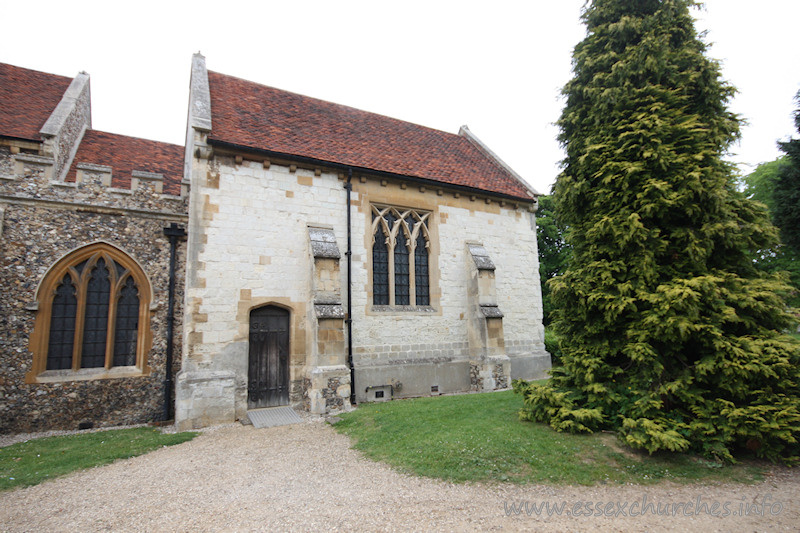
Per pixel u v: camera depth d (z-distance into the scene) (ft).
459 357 45.21
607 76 27.66
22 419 30.63
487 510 15.74
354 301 40.01
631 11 29.19
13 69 43.91
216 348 32.96
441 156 53.42
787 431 19.34
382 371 40.01
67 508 17.01
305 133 43.11
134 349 35.35
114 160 43.80
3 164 34.47
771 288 22.39
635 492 17.72
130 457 24.12
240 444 26.48
